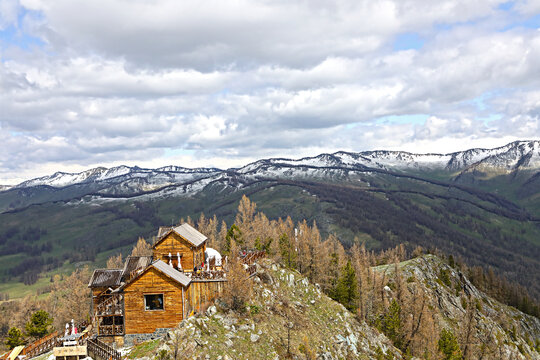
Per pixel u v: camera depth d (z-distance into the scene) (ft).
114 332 167.63
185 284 164.25
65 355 147.54
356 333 228.02
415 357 264.31
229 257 221.66
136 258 228.22
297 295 229.86
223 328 161.38
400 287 324.60
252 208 458.09
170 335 144.15
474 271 599.57
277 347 168.35
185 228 232.94
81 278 614.34
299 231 402.72
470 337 316.40
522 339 435.94
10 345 329.72
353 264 323.57
